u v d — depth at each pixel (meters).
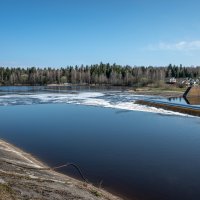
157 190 23.84
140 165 29.91
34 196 16.97
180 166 29.66
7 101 97.44
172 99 108.88
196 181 25.75
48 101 97.12
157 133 45.59
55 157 32.88
